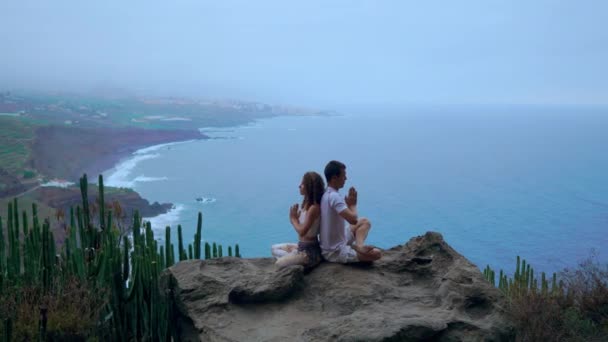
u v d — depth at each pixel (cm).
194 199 13600
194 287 537
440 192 15988
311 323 499
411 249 613
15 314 510
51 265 579
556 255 9281
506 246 9944
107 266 571
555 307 723
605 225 11619
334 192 567
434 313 497
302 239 578
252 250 9512
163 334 553
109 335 560
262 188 16438
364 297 524
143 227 621
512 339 498
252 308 530
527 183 17788
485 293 517
